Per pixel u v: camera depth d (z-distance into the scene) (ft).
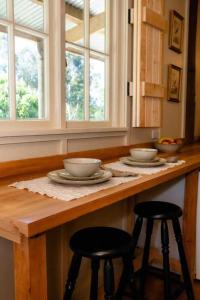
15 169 4.24
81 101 5.81
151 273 6.61
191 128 10.39
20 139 4.31
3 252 3.90
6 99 4.41
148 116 7.05
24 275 2.45
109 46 6.42
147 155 5.01
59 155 4.96
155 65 7.14
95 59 6.12
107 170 4.39
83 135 5.48
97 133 5.83
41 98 4.98
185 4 9.12
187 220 6.26
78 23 5.62
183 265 5.29
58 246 5.00
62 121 5.18
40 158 4.62
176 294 5.61
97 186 3.52
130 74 6.75
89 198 3.03
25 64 4.66
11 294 4.05
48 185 3.54
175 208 5.35
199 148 8.36
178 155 6.70
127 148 6.73
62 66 5.13
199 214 6.18
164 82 8.23
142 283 5.59
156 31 7.08
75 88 5.65
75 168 3.56
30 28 4.67
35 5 4.75
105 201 3.13
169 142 7.29
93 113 6.17
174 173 4.67
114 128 6.28
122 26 6.55
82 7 5.70
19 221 2.36
